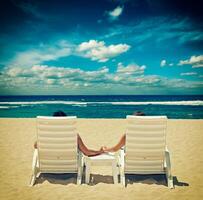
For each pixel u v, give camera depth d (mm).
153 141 4453
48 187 4516
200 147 7379
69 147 4508
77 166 4672
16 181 4801
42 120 4430
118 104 28844
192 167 5605
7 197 4129
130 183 4699
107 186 4555
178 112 23359
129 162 4582
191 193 4273
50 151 4531
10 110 25938
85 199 4039
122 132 9898
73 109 26406
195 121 13125
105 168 5480
